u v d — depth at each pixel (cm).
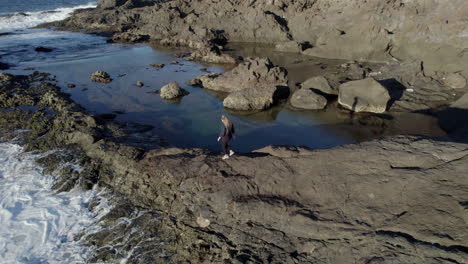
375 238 629
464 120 1359
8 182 1112
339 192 770
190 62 2875
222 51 3256
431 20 2383
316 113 1712
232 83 2098
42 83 2159
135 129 1493
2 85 2025
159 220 860
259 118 1673
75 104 1780
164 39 3650
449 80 1903
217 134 1481
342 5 3284
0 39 3659
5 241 855
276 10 3828
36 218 941
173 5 4550
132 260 766
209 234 777
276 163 924
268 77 2098
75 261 792
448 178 709
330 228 689
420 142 881
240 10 3994
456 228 584
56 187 1083
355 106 1691
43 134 1422
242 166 940
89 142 1274
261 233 737
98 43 3653
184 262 730
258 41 3744
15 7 6181
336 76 2184
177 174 959
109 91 2069
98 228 893
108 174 1093
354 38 2764
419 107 1672
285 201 789
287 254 677
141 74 2466
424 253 563
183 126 1570
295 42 3150
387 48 2612
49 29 4425
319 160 897
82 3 7262
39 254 816
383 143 916
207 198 852
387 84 1923
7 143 1367
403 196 700
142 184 989
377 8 2770
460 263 525
